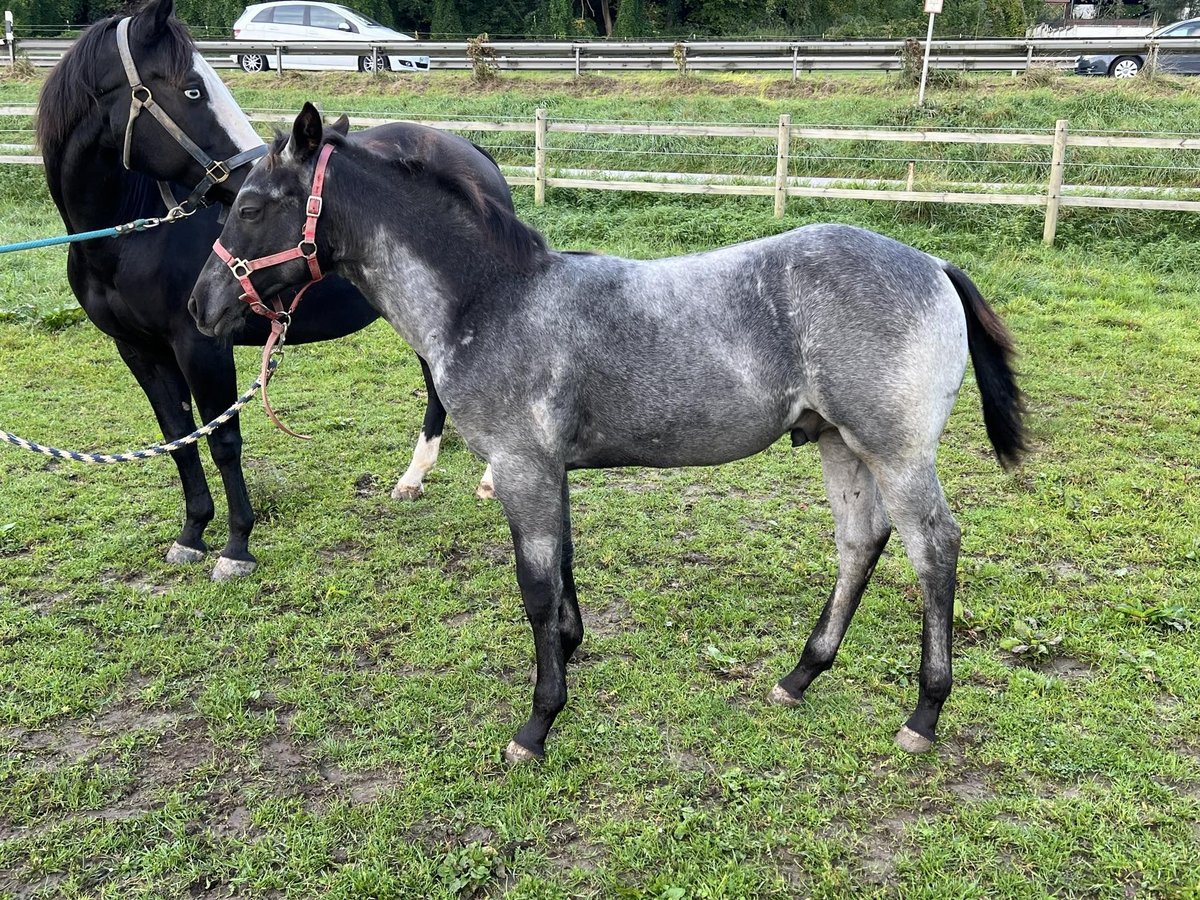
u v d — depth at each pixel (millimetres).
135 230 3867
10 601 4016
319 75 17516
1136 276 9055
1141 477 5113
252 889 2574
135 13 3826
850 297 2799
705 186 11023
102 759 3088
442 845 2723
